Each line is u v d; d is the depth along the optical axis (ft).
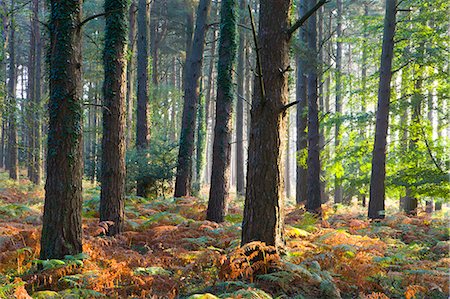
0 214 35.78
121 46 30.17
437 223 39.17
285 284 17.89
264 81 19.36
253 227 19.34
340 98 80.38
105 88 30.01
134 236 29.07
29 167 87.40
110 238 26.89
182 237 29.58
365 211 58.90
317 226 35.68
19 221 33.12
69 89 20.48
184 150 53.72
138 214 38.29
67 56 20.44
